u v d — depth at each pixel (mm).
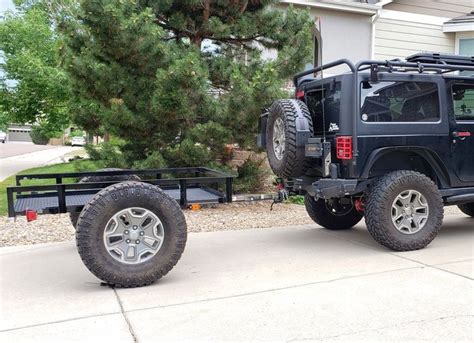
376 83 5266
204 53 9188
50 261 5211
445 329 3283
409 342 3102
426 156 5547
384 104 5312
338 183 5156
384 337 3178
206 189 5895
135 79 8219
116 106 8023
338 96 5387
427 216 5371
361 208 5770
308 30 8844
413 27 14242
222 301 3893
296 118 5387
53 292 4184
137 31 7496
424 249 5441
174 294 4070
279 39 9172
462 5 14688
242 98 7703
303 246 5762
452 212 8039
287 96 7848
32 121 15766
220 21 8758
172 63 7965
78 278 4590
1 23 14836
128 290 4191
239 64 8859
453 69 5664
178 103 7625
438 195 5391
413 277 4414
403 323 3395
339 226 6742
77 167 8812
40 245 5961
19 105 14984
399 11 14086
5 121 15828
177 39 9273
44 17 15461
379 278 4410
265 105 7691
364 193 5570
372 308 3680
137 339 3219
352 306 3729
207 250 5594
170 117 8070
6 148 38094
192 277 4539
